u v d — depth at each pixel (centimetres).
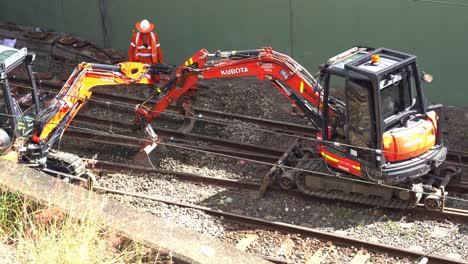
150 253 628
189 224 1081
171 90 1238
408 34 1454
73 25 1866
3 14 1981
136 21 1762
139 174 1241
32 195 678
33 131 1144
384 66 1027
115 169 1263
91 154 1333
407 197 1080
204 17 1664
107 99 1548
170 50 1748
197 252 630
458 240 1017
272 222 1067
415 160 1060
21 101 1479
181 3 1677
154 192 1184
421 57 1461
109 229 635
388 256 990
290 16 1558
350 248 1012
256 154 1292
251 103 1495
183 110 1385
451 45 1422
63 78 1673
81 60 1758
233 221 1092
